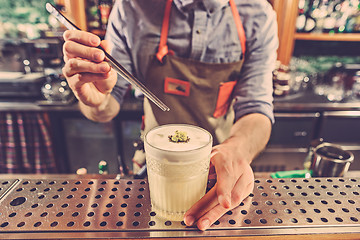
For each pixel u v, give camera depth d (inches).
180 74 59.4
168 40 58.6
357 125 115.3
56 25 120.3
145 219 27.6
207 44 58.4
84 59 31.9
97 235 25.3
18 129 109.8
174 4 56.9
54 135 113.7
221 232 25.9
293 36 118.1
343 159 42.8
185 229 26.3
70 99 111.5
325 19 123.2
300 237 25.7
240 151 34.9
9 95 109.5
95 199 30.6
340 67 126.8
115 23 58.7
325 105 111.3
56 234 25.4
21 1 124.5
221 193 25.9
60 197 30.9
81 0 109.4
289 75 117.4
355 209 29.2
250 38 59.3
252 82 57.4
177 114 62.4
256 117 49.9
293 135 116.2
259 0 57.5
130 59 61.7
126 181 34.4
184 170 25.7
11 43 114.6
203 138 29.2
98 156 119.3
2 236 25.1
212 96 61.4
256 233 25.8
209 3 54.1
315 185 33.7
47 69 111.7
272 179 34.9
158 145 27.1
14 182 34.0
